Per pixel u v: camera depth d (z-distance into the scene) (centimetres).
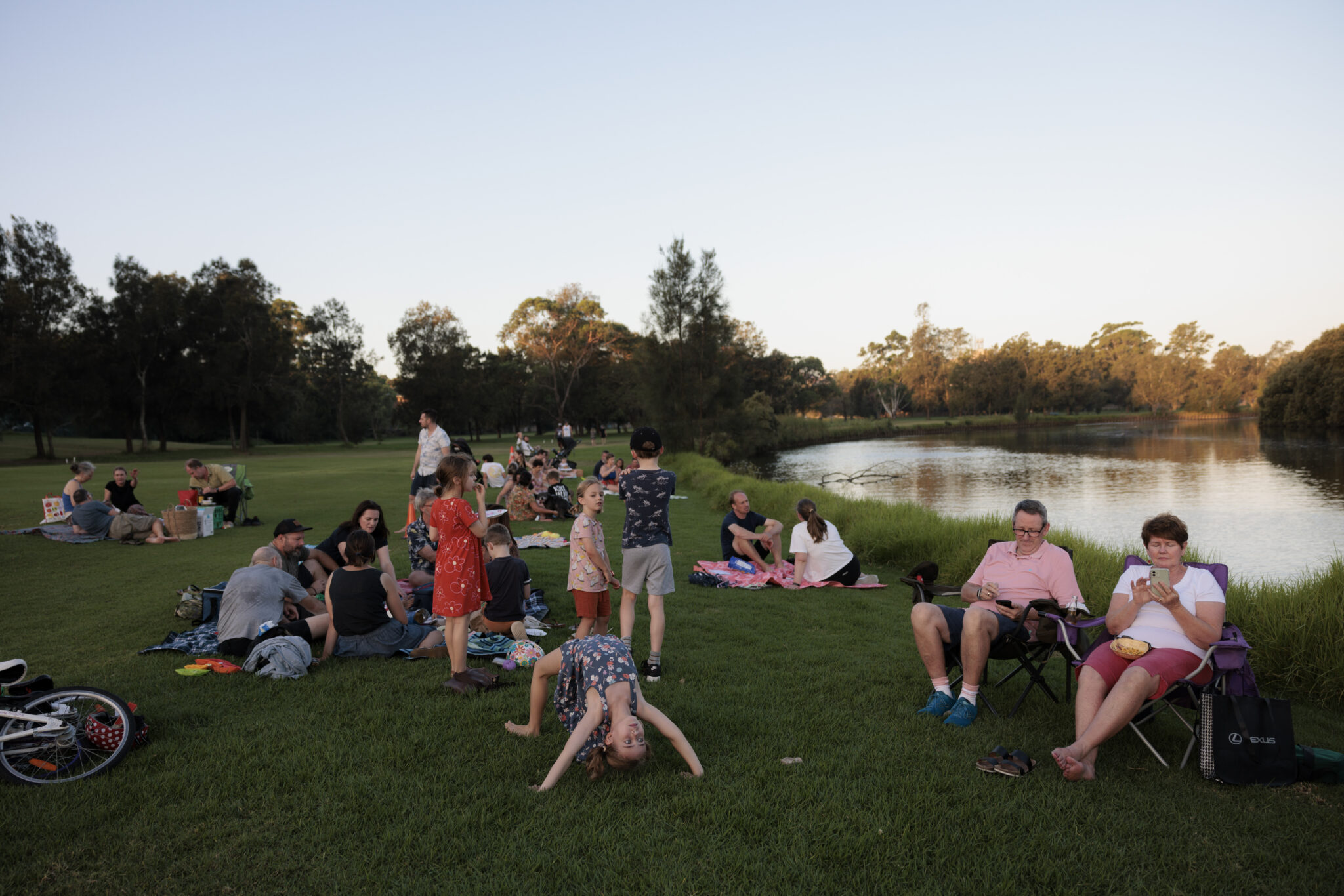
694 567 923
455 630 475
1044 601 441
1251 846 297
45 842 296
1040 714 446
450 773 357
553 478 1455
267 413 5525
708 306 3472
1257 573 1223
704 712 441
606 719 352
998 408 10444
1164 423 8938
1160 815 322
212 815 319
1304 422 6131
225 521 1268
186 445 6066
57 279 4338
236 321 5203
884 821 313
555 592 772
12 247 4216
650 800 333
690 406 3522
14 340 4012
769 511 1481
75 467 1127
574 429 7675
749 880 273
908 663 545
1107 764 375
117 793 336
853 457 4506
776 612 714
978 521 1095
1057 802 330
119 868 280
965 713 428
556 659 384
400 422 7325
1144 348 13525
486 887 268
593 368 7400
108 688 473
